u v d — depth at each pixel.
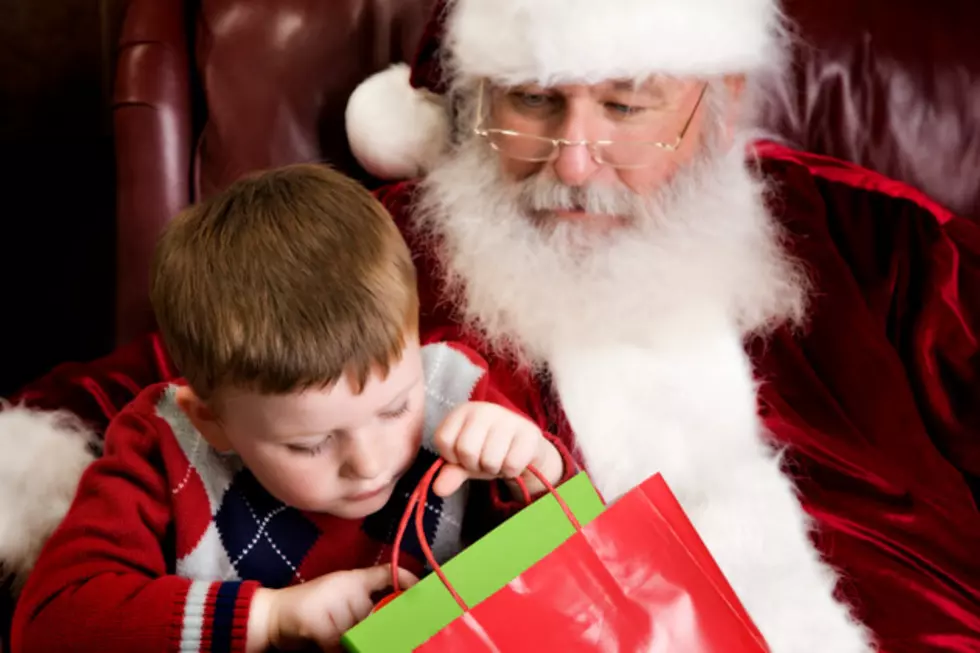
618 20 0.91
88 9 1.75
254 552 0.77
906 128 1.31
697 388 1.04
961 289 1.17
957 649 0.91
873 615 0.94
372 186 1.29
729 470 0.99
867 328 1.13
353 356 0.64
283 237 0.67
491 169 1.13
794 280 1.16
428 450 0.83
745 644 0.68
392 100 1.18
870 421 1.09
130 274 1.19
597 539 0.65
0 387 1.58
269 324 0.64
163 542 0.79
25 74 1.77
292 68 1.22
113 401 1.03
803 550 0.95
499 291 1.08
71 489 0.90
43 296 1.72
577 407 1.02
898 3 1.30
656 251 1.07
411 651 0.57
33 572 0.76
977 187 1.32
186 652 0.67
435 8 1.11
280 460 0.68
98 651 0.68
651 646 0.64
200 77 1.22
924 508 1.02
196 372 0.68
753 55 1.02
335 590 0.68
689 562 0.68
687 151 1.10
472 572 0.63
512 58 0.95
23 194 1.82
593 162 1.04
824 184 1.27
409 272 0.72
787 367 1.12
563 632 0.61
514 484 0.78
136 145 1.19
